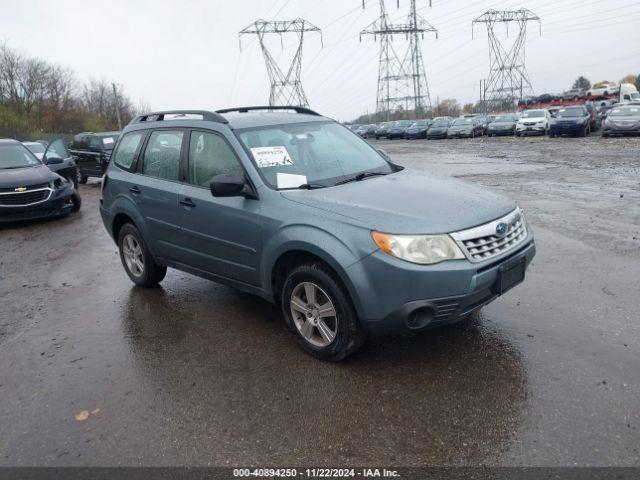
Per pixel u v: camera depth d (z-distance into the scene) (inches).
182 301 207.5
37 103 2701.8
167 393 138.3
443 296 129.6
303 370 146.0
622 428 111.9
